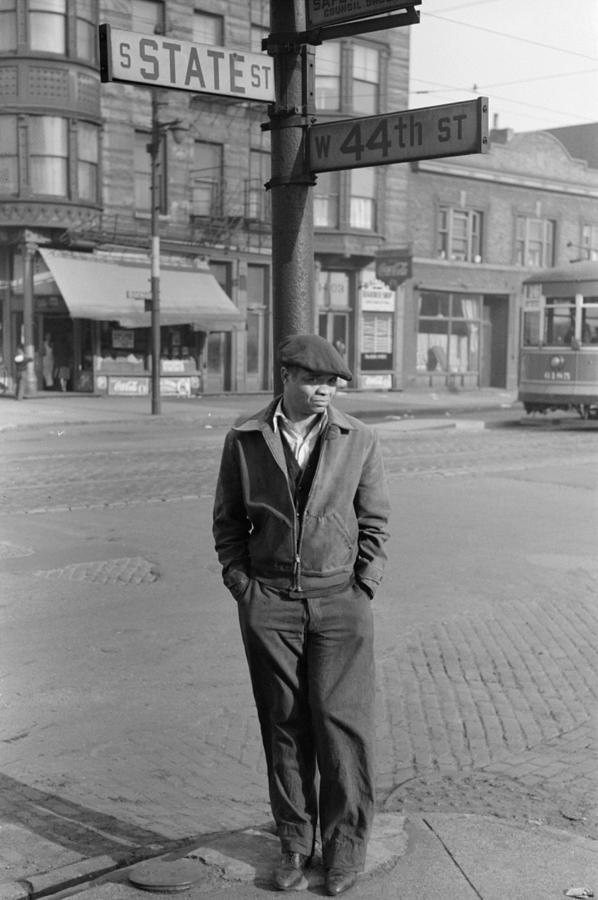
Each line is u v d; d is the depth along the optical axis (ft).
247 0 102.94
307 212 13.58
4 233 91.97
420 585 26.84
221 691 18.63
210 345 107.65
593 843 12.19
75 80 90.27
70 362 99.71
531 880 11.21
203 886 11.18
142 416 78.48
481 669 19.92
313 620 11.27
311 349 11.05
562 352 78.79
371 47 111.24
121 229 96.84
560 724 16.98
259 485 11.34
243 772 15.14
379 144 13.64
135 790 14.40
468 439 67.51
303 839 11.43
